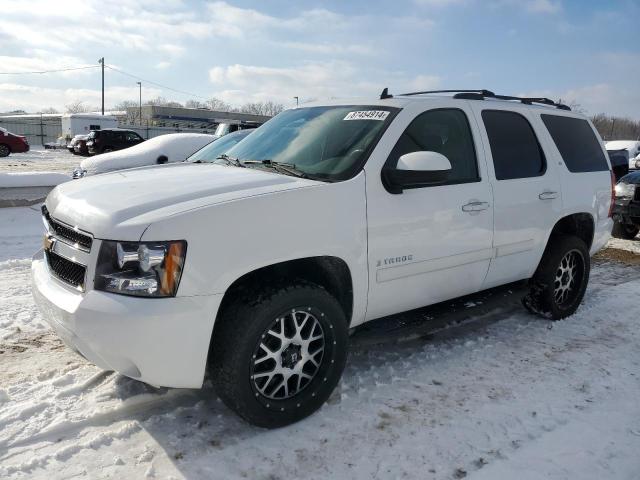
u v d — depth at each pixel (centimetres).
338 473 277
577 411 342
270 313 290
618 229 939
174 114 6284
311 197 311
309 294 305
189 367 276
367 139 354
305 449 295
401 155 356
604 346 446
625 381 385
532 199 439
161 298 265
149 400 335
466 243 390
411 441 305
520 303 545
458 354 420
